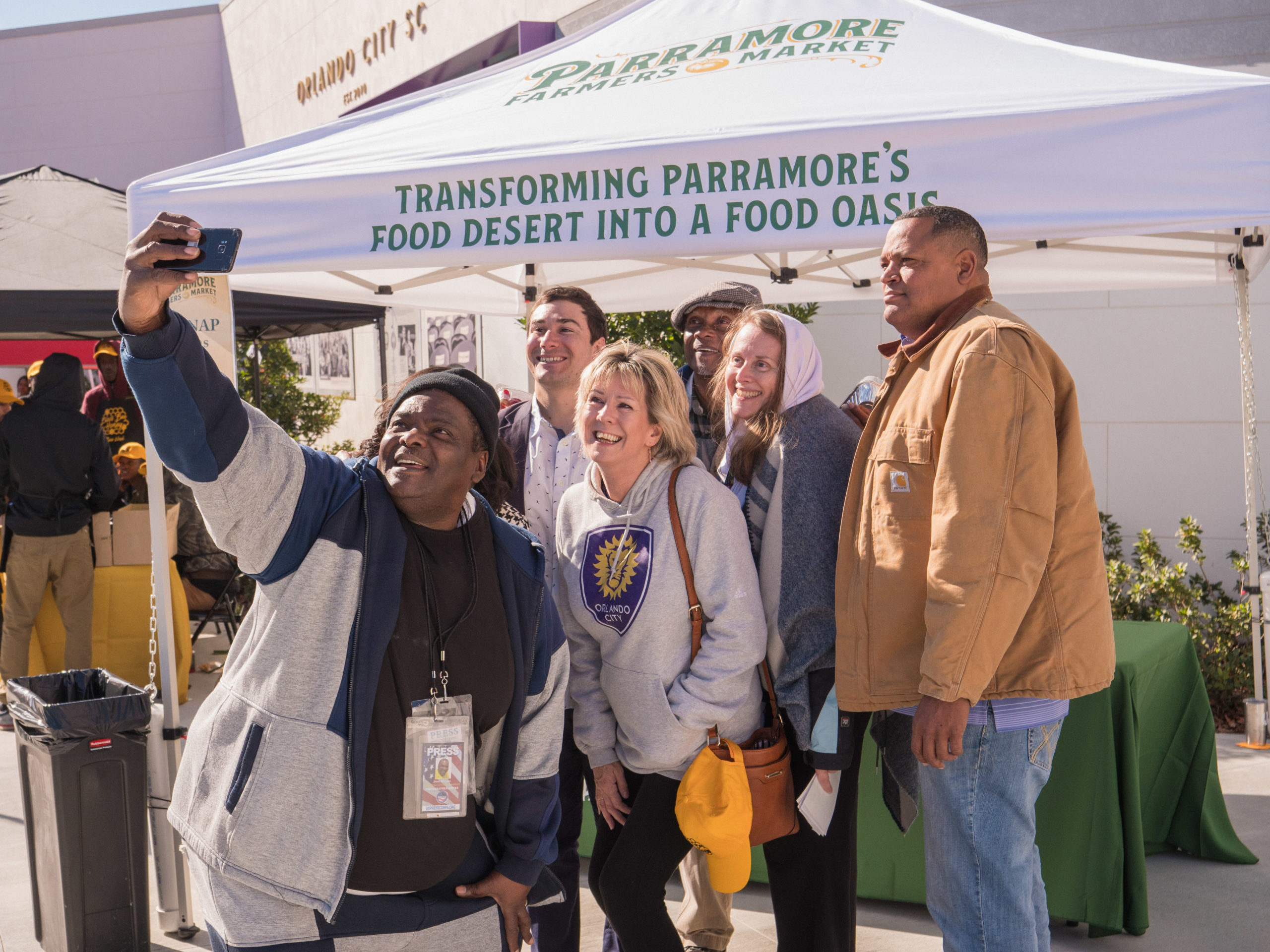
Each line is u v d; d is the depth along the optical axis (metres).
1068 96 2.52
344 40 12.87
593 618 2.34
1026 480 1.92
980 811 2.07
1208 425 6.36
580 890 3.48
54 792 2.89
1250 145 2.33
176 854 3.17
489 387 1.77
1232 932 3.09
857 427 2.47
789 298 5.59
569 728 2.67
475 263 2.81
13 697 3.09
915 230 2.14
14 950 3.09
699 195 2.60
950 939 2.14
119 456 6.31
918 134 2.47
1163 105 2.38
